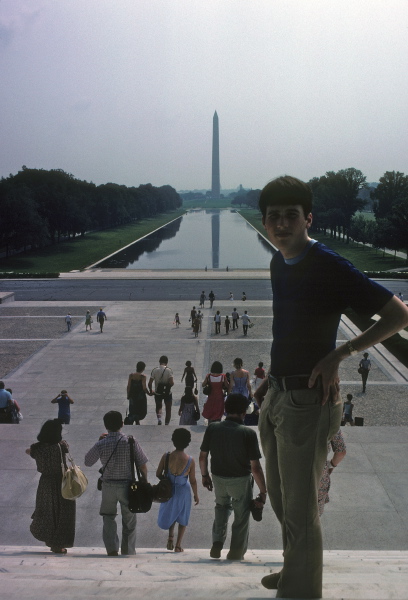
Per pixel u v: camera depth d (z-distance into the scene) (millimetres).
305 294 2826
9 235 103812
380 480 9570
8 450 10734
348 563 5027
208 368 32875
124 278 73938
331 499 9000
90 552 7102
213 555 6375
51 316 48562
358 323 40062
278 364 2982
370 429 11523
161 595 3125
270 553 7215
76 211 127812
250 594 3193
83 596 3023
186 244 138625
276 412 3018
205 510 8945
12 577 4199
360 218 128750
